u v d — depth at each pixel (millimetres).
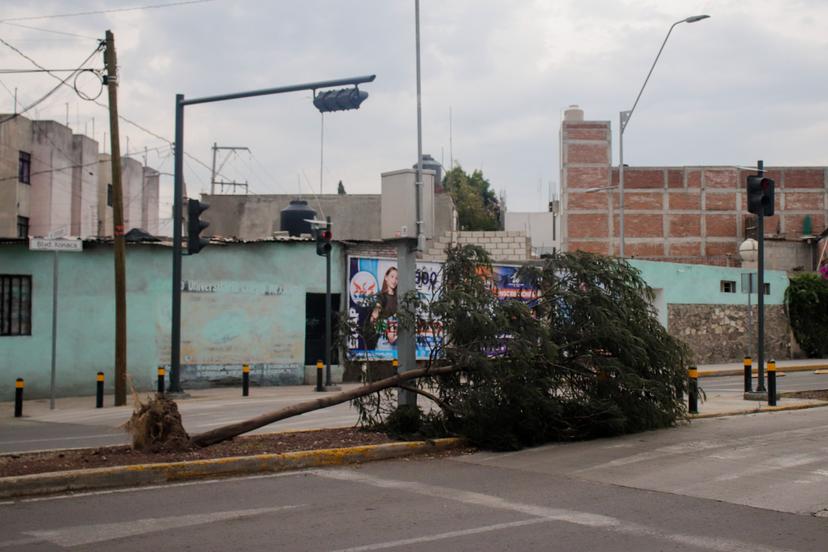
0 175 45000
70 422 17266
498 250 34875
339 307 28328
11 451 12156
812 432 13375
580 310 13070
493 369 11984
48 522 7684
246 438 12227
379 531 7305
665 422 13820
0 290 23609
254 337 26922
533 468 10547
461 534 7184
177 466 9812
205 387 26203
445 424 12508
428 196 13430
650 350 13625
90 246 24812
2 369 23516
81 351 24516
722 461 10758
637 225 53875
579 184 54250
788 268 48438
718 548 6738
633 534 7188
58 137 49125
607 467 10500
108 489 9250
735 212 54219
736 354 36719
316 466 10719
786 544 6863
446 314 12242
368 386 12195
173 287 21891
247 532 7277
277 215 43875
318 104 18125
